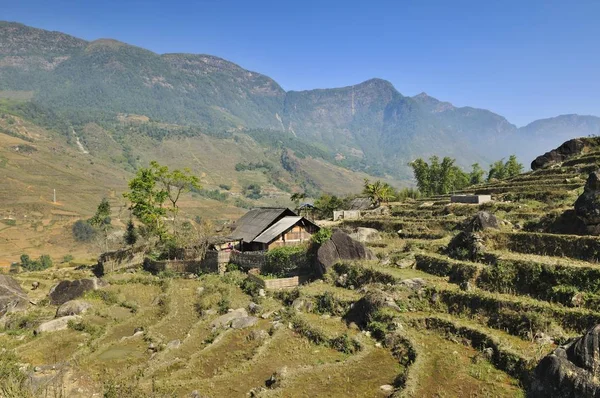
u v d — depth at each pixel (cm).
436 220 4816
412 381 1898
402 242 4309
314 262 3972
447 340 2355
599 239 2708
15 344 2994
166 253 5869
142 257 6138
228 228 6291
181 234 6212
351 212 6900
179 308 3756
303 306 3241
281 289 3719
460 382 1905
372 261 3622
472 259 3105
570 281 2450
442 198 7012
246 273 4597
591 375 1470
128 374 2342
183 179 6631
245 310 3388
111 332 3222
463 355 2162
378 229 5219
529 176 6231
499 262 2792
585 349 1530
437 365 2067
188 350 2744
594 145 6869
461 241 3347
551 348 2023
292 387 2025
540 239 3003
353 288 3388
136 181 6212
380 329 2569
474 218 3494
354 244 3781
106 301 4072
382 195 8350
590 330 1557
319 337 2644
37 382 2002
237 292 4053
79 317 3509
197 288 4319
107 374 2370
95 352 2772
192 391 2045
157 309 3778
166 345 2828
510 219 4062
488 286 2736
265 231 5456
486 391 1816
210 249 5441
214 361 2495
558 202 4572
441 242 3734
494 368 2009
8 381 1869
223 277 4553
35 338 3103
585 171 5706
